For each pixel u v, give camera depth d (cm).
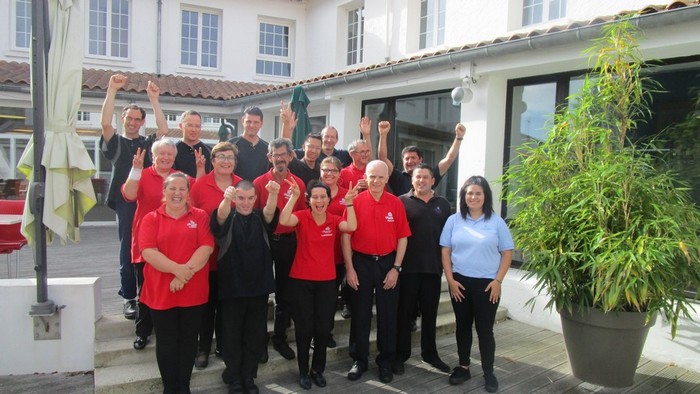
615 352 381
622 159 376
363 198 384
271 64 1292
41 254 369
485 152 591
